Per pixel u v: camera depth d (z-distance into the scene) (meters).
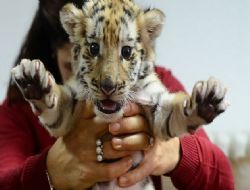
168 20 3.29
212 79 1.36
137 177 1.55
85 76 1.43
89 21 1.43
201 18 3.31
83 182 1.56
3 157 1.85
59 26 1.79
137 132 1.52
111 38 1.39
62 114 1.50
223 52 3.36
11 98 2.05
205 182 1.80
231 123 3.39
